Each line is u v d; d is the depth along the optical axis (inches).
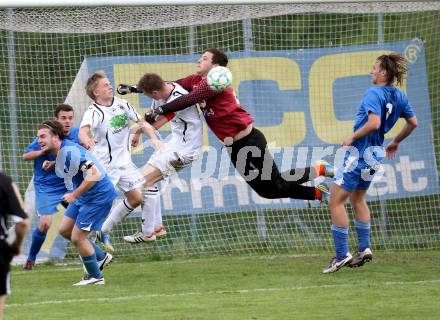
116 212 1088.8
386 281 961.5
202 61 1004.6
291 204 1259.2
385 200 1268.5
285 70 1259.8
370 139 983.6
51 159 1070.4
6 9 1135.0
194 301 837.8
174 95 1010.1
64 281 1006.4
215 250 1235.9
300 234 1255.5
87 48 1253.1
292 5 1176.2
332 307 793.6
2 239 581.6
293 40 1290.6
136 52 1259.2
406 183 1273.4
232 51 1266.0
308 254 1207.6
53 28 1159.6
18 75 1221.1
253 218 1253.1
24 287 960.3
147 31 1258.6
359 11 1210.6
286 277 1000.2
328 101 1268.5
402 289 901.8
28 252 1195.3
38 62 1230.9
